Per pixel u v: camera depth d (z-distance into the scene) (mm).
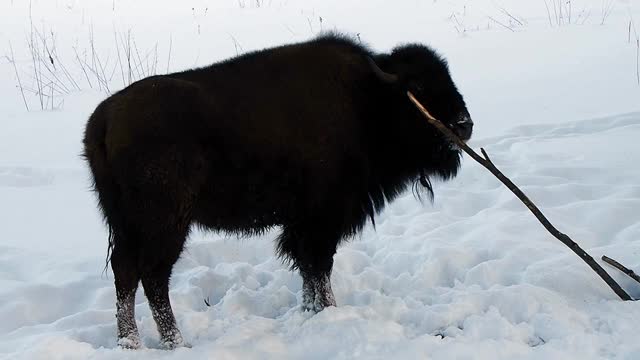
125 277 4105
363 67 4559
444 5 14195
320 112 4375
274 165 4305
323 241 4512
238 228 4453
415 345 3754
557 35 11641
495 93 9359
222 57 10820
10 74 10844
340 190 4484
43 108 9531
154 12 14398
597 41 11062
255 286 4977
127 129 3973
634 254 4840
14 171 7523
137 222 4027
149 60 10953
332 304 4527
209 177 4180
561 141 7512
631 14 12602
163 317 4121
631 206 5648
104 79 10234
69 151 8086
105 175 4086
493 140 7848
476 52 11023
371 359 3664
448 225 5703
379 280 4891
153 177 3969
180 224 4082
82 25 13305
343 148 4449
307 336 3961
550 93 9195
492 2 14391
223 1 15180
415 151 4734
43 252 5586
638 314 4031
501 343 3734
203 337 4242
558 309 4094
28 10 14461
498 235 5324
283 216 4488
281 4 14641
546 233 5371
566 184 6289
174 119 4027
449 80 4586
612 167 6656
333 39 4676
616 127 7867
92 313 4484
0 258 5461
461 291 4527
